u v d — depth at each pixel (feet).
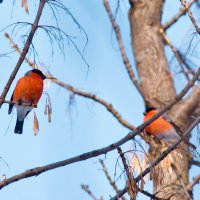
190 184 28.96
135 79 35.32
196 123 25.58
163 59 36.11
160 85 34.81
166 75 35.24
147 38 36.91
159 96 34.73
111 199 24.00
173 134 33.60
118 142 23.86
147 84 35.37
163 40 37.09
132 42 37.73
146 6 38.17
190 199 26.32
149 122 24.73
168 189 28.43
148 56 36.24
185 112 33.99
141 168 23.68
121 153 23.77
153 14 37.88
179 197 28.32
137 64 36.60
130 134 24.25
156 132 34.09
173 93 34.71
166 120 33.86
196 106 33.96
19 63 24.16
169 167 26.37
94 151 23.71
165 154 25.34
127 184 23.22
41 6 23.71
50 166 23.40
